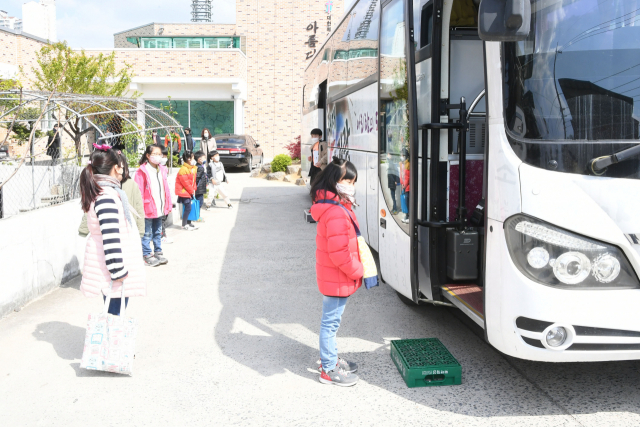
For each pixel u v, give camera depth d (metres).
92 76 16.36
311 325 5.68
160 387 4.27
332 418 3.77
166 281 7.43
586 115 3.36
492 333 3.70
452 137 4.80
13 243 5.90
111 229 4.24
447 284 4.91
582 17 3.45
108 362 4.35
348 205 4.11
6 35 21.70
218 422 3.73
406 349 4.59
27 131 12.67
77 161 10.59
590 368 4.51
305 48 31.11
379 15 6.19
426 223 4.72
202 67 26.44
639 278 3.34
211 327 5.62
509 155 3.53
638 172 3.27
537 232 3.36
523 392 4.10
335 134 9.83
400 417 3.76
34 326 5.54
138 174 8.09
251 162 25.88
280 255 9.01
